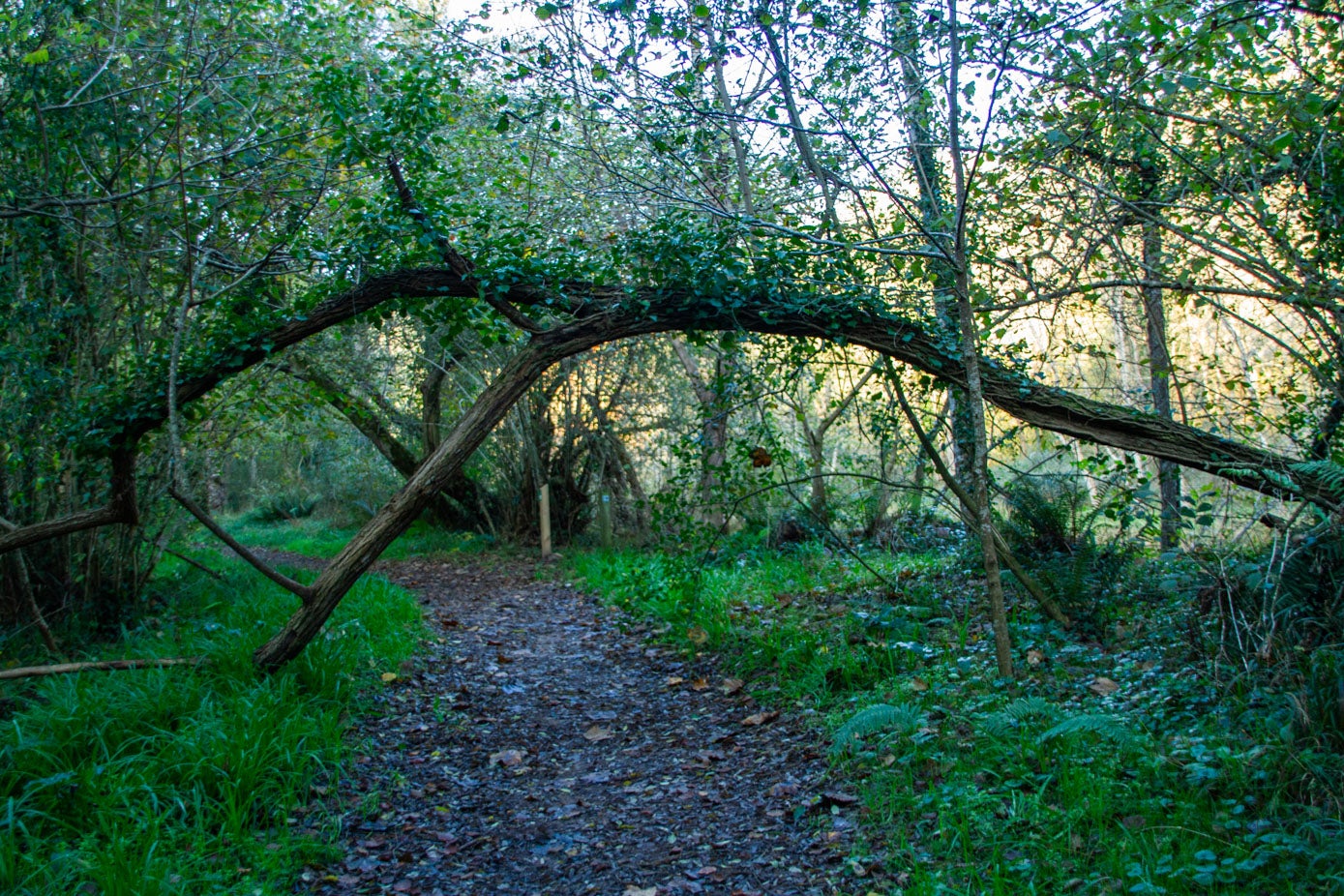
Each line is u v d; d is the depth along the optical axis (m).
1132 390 7.34
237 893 3.42
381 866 3.84
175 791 3.99
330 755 4.69
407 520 5.80
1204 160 6.22
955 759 4.18
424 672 6.79
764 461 7.23
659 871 3.75
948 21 5.24
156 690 4.89
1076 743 4.02
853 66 5.71
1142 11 5.18
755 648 6.61
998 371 5.84
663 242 5.79
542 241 7.41
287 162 6.99
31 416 6.87
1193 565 5.46
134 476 6.08
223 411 8.43
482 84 9.27
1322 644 4.39
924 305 6.16
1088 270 7.45
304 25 7.88
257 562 5.48
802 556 10.34
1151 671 4.93
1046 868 3.26
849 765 4.43
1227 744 3.88
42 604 7.34
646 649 7.54
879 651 5.79
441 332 12.56
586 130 6.78
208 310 7.18
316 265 6.57
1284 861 3.03
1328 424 6.15
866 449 13.53
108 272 7.07
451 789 4.73
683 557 7.62
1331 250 6.06
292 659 5.67
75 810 3.83
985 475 5.26
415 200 5.86
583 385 14.02
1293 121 5.43
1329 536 4.70
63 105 6.07
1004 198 6.56
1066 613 6.28
